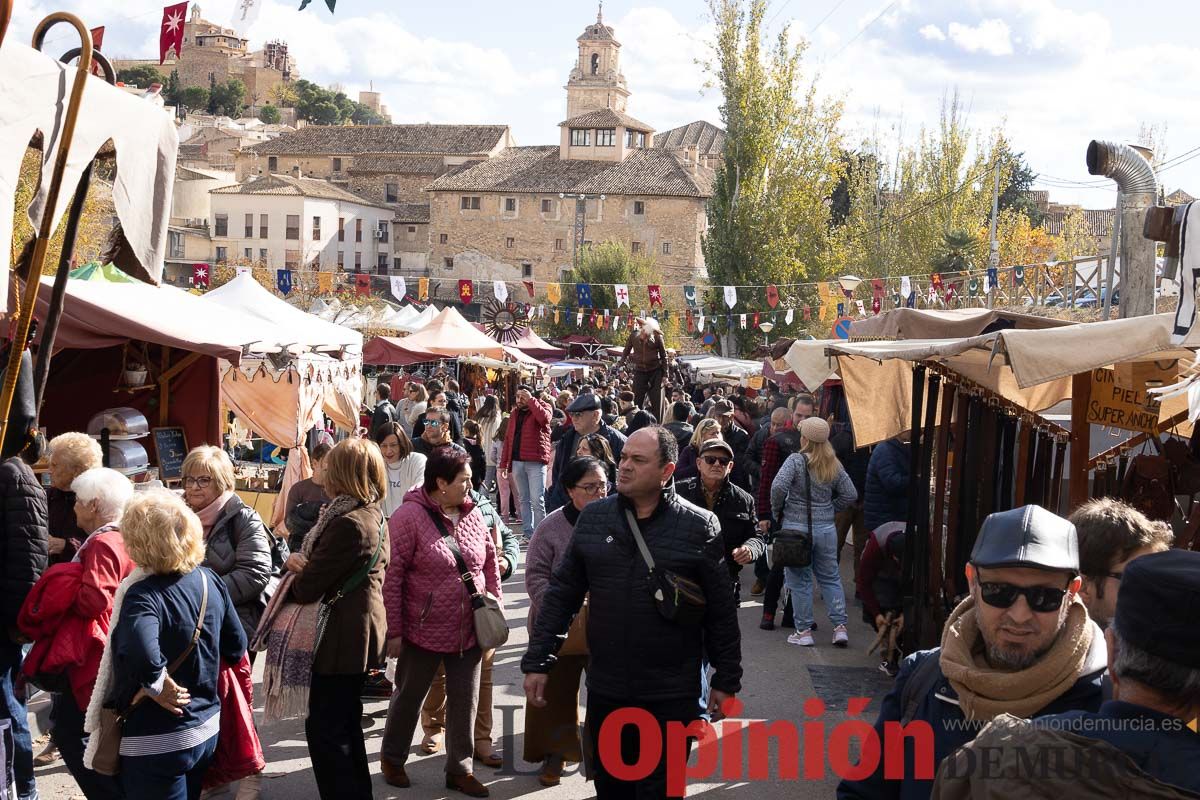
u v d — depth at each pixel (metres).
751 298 48.19
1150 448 8.04
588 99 117.69
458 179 88.69
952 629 3.09
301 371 11.62
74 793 5.96
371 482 5.55
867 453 12.09
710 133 112.88
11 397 4.67
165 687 4.41
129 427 8.41
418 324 29.30
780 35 47.72
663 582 4.57
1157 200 10.11
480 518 6.33
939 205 45.00
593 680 4.70
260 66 166.50
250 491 12.02
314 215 87.12
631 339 15.94
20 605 5.17
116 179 5.07
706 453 7.58
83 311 7.87
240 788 5.57
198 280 30.17
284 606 5.48
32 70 4.48
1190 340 5.36
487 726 6.64
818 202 48.19
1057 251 49.91
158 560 4.51
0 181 4.32
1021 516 2.93
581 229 82.31
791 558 9.46
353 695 5.52
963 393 7.96
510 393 32.16
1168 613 2.21
